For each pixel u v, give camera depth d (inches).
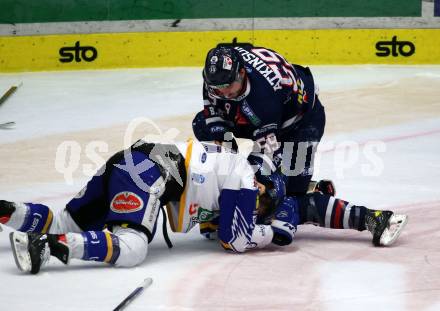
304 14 1321.4
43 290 464.8
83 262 520.4
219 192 528.1
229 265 517.7
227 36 1334.9
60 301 447.5
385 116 1026.1
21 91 1223.5
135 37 1338.6
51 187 743.1
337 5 1314.0
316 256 538.6
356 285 477.7
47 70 1349.7
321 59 1327.5
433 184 737.6
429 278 488.7
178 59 1342.3
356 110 1057.5
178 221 528.7
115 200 499.8
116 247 489.7
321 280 487.5
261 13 1327.5
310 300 452.8
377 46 1318.9
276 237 548.7
